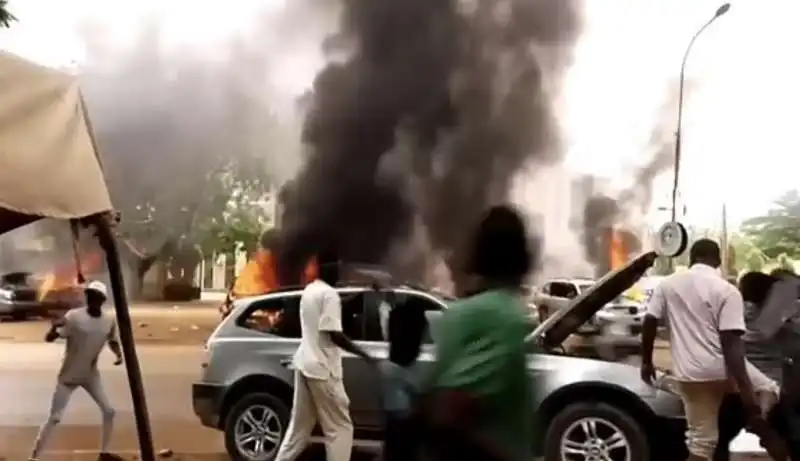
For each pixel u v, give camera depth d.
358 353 6.85
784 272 6.71
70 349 8.20
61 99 4.69
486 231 3.17
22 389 13.62
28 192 4.42
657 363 14.62
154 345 21.73
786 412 5.89
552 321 6.03
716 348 6.02
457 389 3.04
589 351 14.67
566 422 7.18
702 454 6.10
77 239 5.16
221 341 8.41
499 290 3.14
